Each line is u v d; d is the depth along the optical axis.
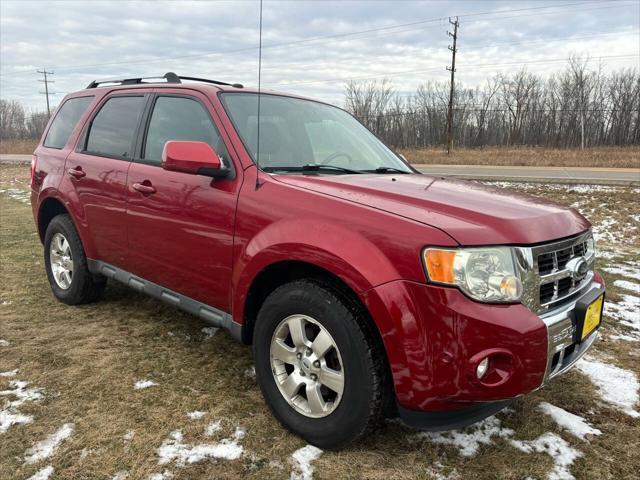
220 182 2.71
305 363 2.29
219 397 2.74
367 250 2.04
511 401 2.16
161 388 2.83
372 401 2.08
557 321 2.04
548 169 23.55
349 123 3.73
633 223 12.61
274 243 2.33
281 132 3.04
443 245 1.91
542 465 2.23
